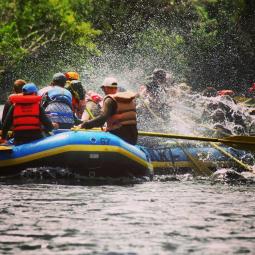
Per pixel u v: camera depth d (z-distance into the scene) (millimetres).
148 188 30297
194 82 110125
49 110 35125
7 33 77875
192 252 17141
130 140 34906
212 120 46062
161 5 107125
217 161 39719
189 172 38625
